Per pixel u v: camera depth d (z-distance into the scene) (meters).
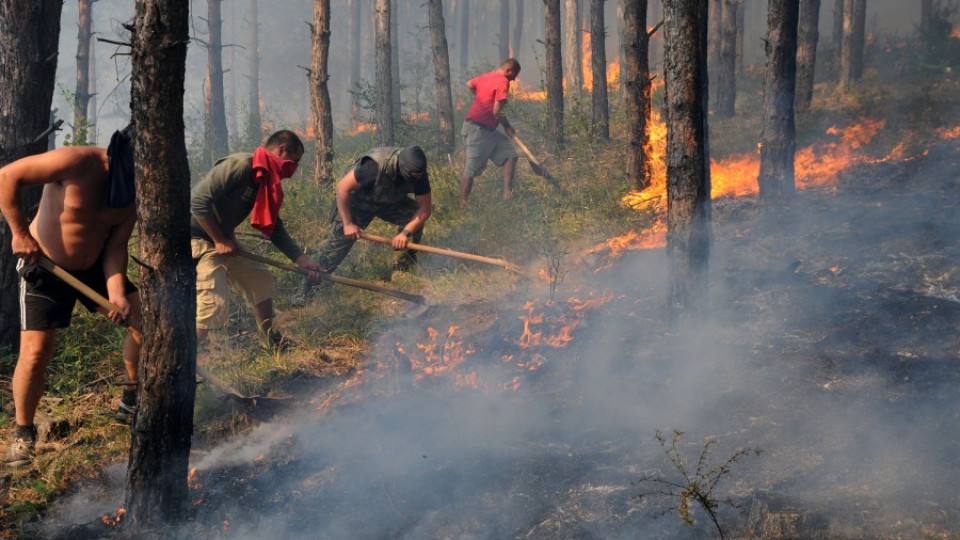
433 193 10.81
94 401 5.37
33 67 5.64
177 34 3.44
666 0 5.75
